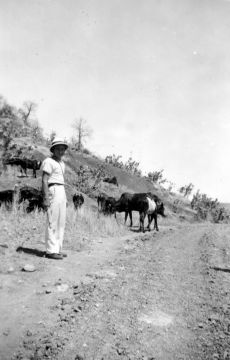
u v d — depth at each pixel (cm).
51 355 256
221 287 475
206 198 4891
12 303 350
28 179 1449
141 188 4684
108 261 601
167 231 1341
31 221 831
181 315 356
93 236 909
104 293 408
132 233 1162
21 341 278
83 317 330
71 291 408
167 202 4556
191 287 466
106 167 4509
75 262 557
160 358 264
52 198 551
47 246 553
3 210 907
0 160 1706
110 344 280
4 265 465
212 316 358
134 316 343
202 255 741
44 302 362
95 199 2528
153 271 546
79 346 273
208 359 266
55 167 550
